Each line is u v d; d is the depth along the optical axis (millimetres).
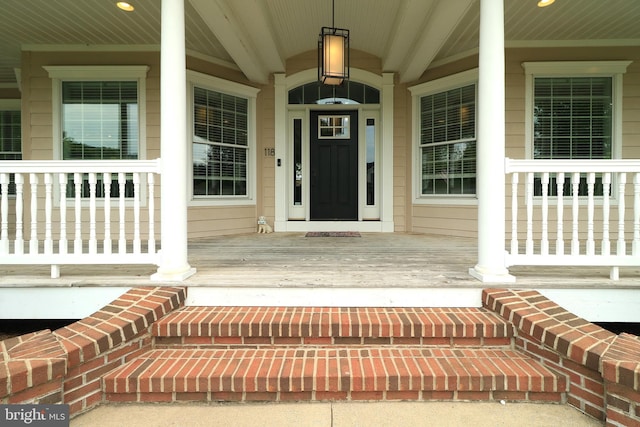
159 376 2010
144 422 1858
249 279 2805
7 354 1818
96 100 5066
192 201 5211
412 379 1998
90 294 2725
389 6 4355
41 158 5043
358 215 6148
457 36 4770
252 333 2342
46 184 2809
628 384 1681
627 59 4938
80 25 4484
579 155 5043
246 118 5891
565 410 1949
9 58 5461
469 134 5234
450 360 2186
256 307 2664
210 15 3725
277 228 6035
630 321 2641
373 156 6160
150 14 4230
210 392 2012
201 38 4805
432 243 4719
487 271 2740
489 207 2773
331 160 6188
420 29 4410
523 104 5020
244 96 5805
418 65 5184
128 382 2000
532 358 2211
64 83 5059
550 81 5047
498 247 2752
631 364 1712
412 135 5828
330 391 2018
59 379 1823
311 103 6105
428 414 1918
